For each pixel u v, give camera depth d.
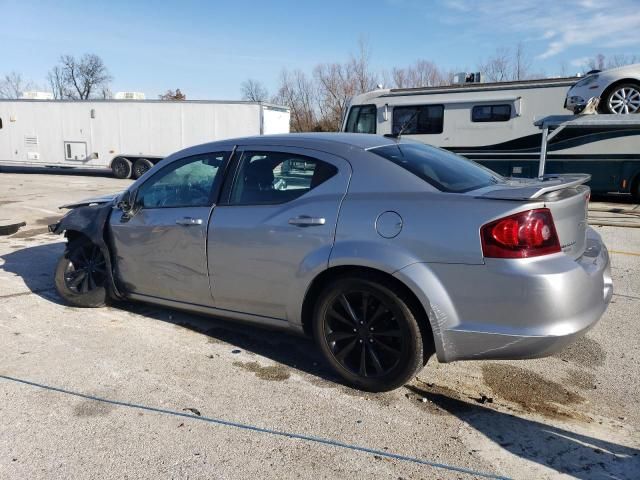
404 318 3.16
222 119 19.62
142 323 4.60
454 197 3.06
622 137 11.80
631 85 10.45
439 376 3.62
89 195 14.62
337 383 3.53
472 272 2.93
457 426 3.01
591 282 2.99
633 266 6.57
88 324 4.57
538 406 3.23
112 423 3.02
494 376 3.62
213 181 4.01
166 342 4.19
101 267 4.85
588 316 2.97
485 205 2.95
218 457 2.72
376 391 3.37
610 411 3.18
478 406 3.23
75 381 3.52
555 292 2.81
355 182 3.38
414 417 3.10
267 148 3.84
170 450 2.78
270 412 3.15
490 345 2.95
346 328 3.43
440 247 2.99
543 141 10.15
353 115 14.70
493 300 2.89
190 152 4.23
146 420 3.05
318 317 3.48
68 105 21.33
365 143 3.64
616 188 12.06
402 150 3.67
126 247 4.47
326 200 3.42
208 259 3.91
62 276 5.02
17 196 14.35
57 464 2.66
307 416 3.11
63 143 21.64
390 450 2.78
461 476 2.57
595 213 10.83
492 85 13.02
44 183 18.69
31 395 3.32
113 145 20.98
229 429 2.97
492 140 13.16
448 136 13.59
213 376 3.61
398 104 14.02
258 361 3.86
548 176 4.02
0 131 22.42
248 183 3.84
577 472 2.61
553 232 2.92
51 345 4.11
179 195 4.20
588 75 11.27
